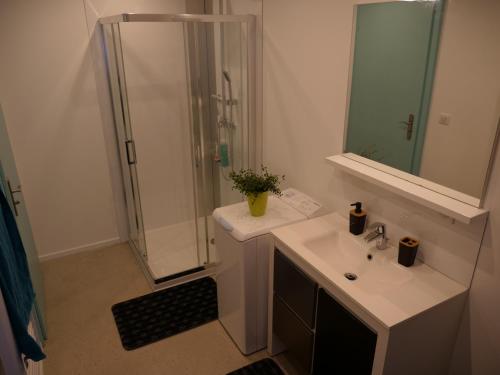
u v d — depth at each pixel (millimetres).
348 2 1945
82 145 3252
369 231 2090
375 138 1929
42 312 2570
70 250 3486
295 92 2467
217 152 3100
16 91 2916
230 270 2314
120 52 2666
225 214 2344
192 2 3211
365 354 1594
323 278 1752
